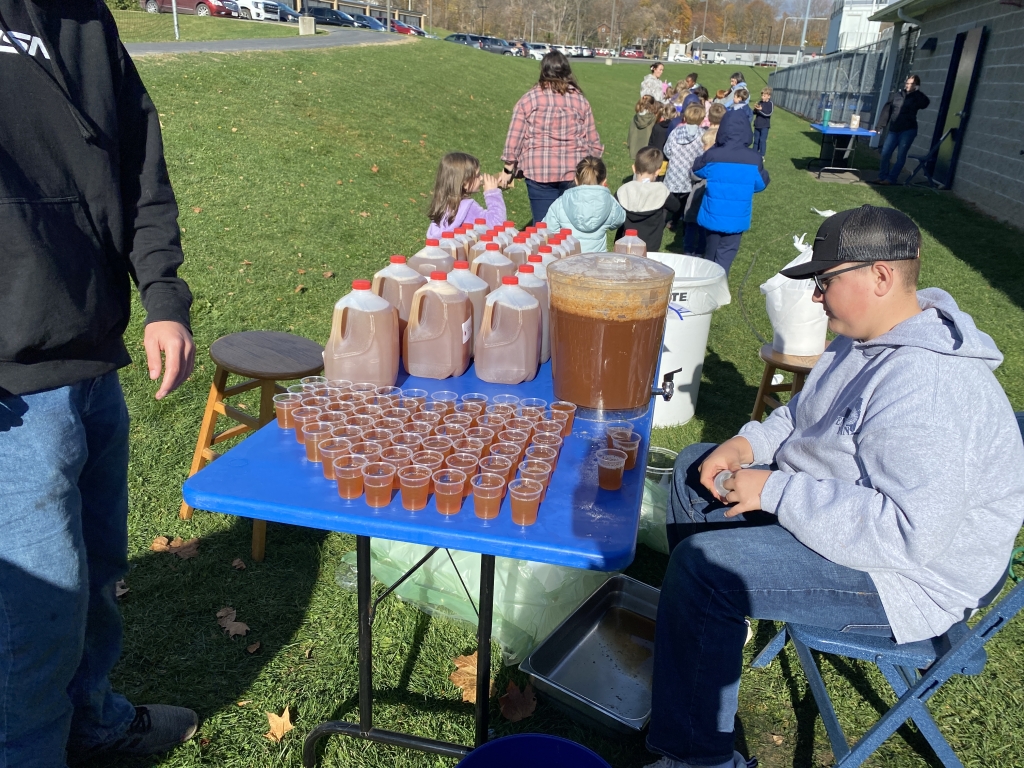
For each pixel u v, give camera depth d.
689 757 1.88
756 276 7.62
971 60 12.30
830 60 24.17
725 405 4.70
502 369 2.17
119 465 1.83
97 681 1.92
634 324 1.90
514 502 1.49
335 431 1.70
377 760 2.14
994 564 1.73
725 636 1.79
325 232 7.21
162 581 2.81
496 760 1.75
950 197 12.18
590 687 2.41
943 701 2.43
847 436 1.80
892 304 1.80
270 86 12.19
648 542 3.21
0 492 1.46
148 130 1.75
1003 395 1.69
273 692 2.36
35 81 1.44
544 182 6.24
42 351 1.50
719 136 5.79
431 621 2.69
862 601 1.77
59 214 1.49
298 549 3.06
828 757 2.24
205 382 4.32
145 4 28.97
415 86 15.80
